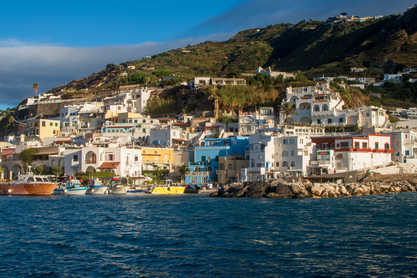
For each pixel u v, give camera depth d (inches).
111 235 2097.7
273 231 2114.9
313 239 1911.9
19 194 4970.5
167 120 7608.3
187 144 6579.7
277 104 7091.5
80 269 1503.4
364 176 4675.2
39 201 4018.2
